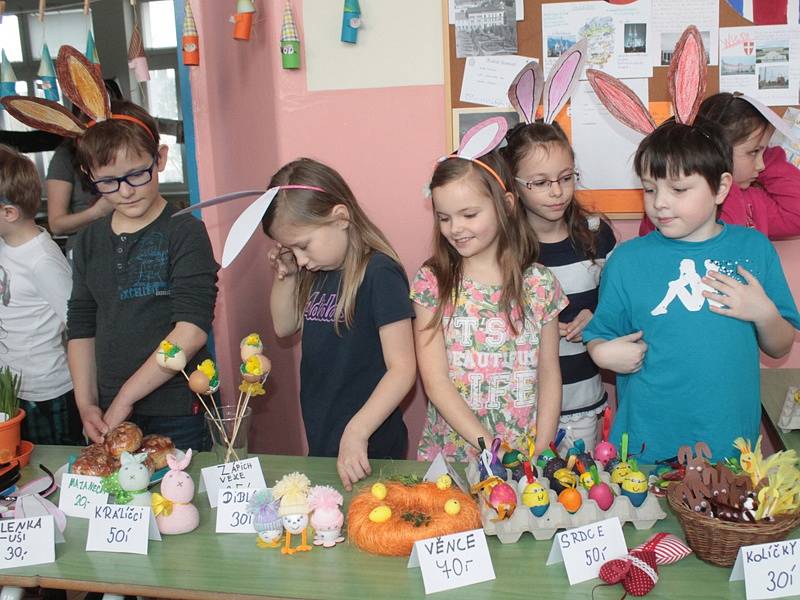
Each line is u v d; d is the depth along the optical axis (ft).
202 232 5.52
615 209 6.89
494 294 4.99
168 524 3.69
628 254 4.89
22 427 6.73
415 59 7.00
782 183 6.09
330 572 3.30
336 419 5.18
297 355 7.80
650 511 3.55
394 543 3.34
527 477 3.60
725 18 6.46
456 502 3.44
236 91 7.65
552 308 5.06
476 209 4.56
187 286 5.31
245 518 3.74
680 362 4.61
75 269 5.70
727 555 3.16
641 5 6.53
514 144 5.32
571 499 3.46
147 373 5.04
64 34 12.26
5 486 4.19
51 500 4.19
